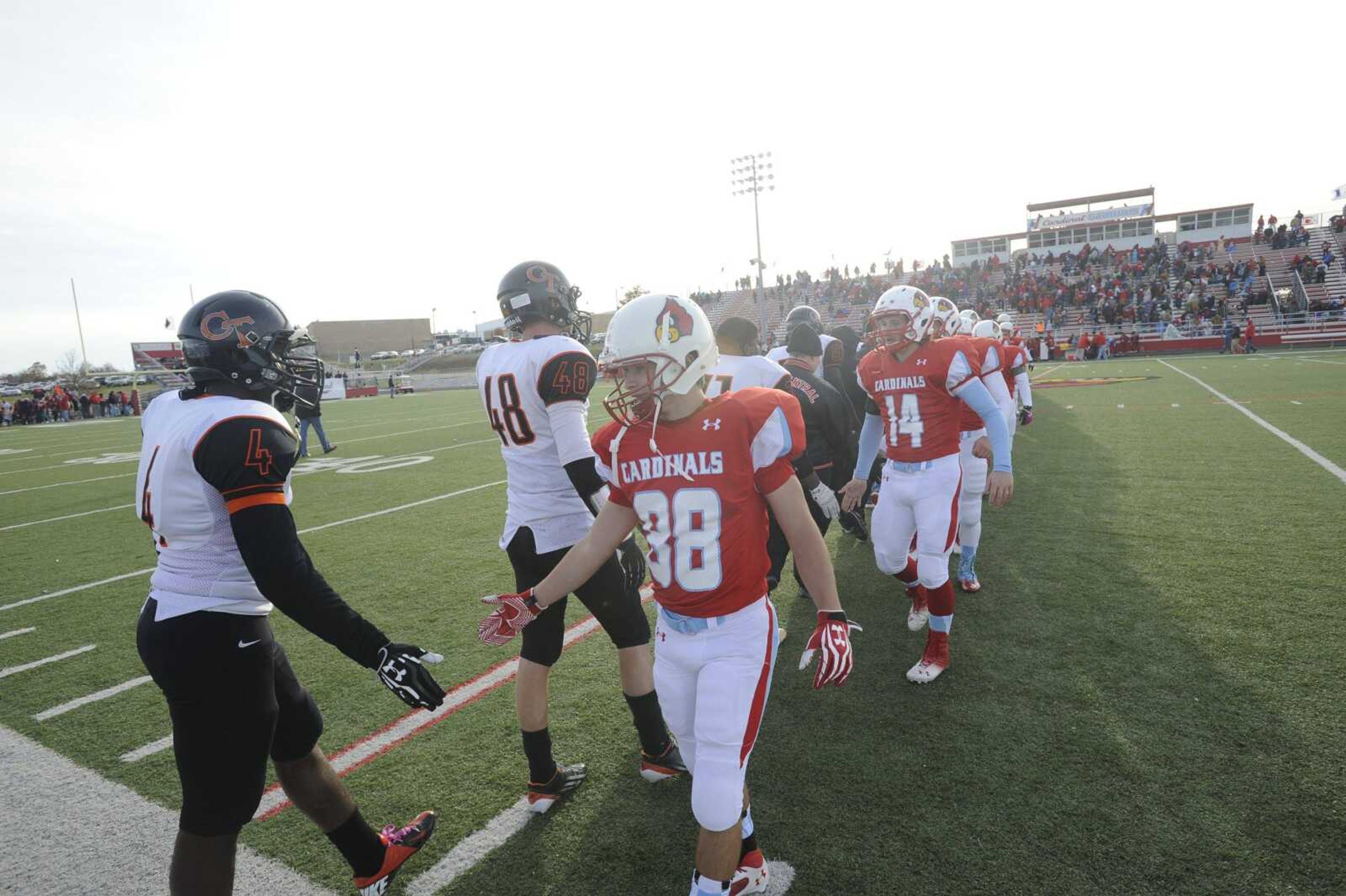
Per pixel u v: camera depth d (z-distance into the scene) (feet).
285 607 5.37
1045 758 8.80
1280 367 61.82
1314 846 7.09
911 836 7.62
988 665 11.29
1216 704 9.71
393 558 19.42
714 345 6.06
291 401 6.59
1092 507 20.03
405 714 11.11
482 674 12.28
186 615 5.55
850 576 16.21
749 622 6.00
